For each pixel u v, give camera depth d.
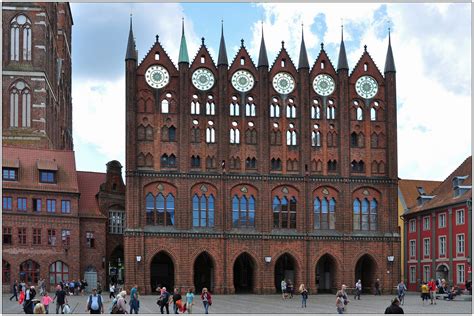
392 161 95.38
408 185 123.62
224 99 92.69
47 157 95.19
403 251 115.06
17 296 79.44
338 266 92.75
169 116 91.75
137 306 51.62
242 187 92.31
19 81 105.81
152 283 97.19
